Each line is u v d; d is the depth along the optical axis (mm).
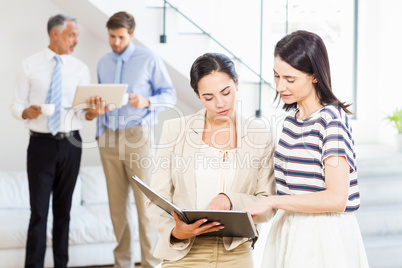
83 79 4094
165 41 4348
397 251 3762
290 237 1937
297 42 1850
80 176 4555
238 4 5328
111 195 3949
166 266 2039
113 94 3662
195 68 1912
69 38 3984
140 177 3898
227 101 1913
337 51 5617
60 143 3877
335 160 1815
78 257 4074
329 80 1894
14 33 4840
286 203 1851
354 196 1929
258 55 5383
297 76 1855
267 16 5418
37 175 3857
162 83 4055
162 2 4578
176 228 1903
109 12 4266
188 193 2020
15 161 4945
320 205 1820
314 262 1900
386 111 5414
